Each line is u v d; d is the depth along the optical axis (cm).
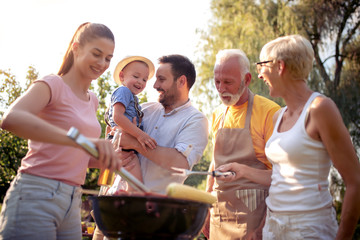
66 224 185
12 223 169
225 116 279
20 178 176
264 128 260
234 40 1066
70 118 184
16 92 746
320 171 190
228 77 260
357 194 181
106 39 191
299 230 187
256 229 249
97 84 1174
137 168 257
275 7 1078
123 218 140
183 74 279
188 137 265
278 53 205
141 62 300
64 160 181
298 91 205
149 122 289
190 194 148
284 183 195
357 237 930
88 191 196
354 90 1032
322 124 183
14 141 779
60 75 197
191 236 147
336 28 1080
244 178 257
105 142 140
